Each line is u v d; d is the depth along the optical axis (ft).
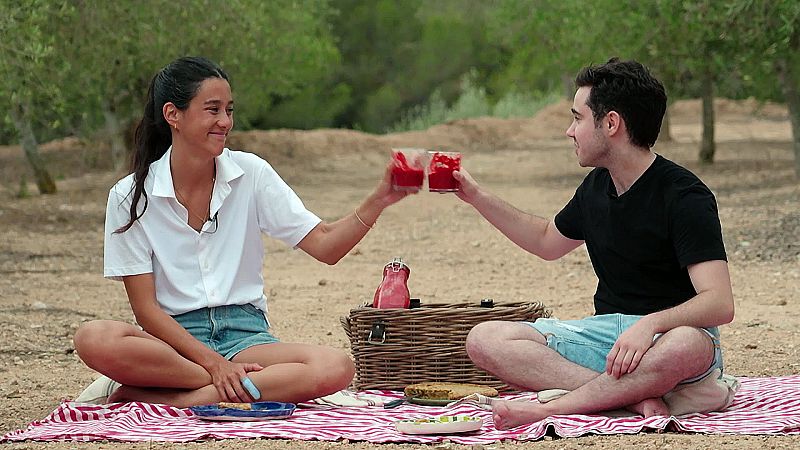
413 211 54.39
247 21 50.01
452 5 142.20
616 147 15.39
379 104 124.77
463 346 17.44
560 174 74.38
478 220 50.26
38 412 17.63
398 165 16.15
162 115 16.38
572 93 119.85
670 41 50.06
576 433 14.14
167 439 14.15
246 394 15.92
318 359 16.24
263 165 16.92
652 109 15.30
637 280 15.74
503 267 36.76
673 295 15.66
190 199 16.52
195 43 48.19
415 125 117.29
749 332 24.45
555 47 66.03
